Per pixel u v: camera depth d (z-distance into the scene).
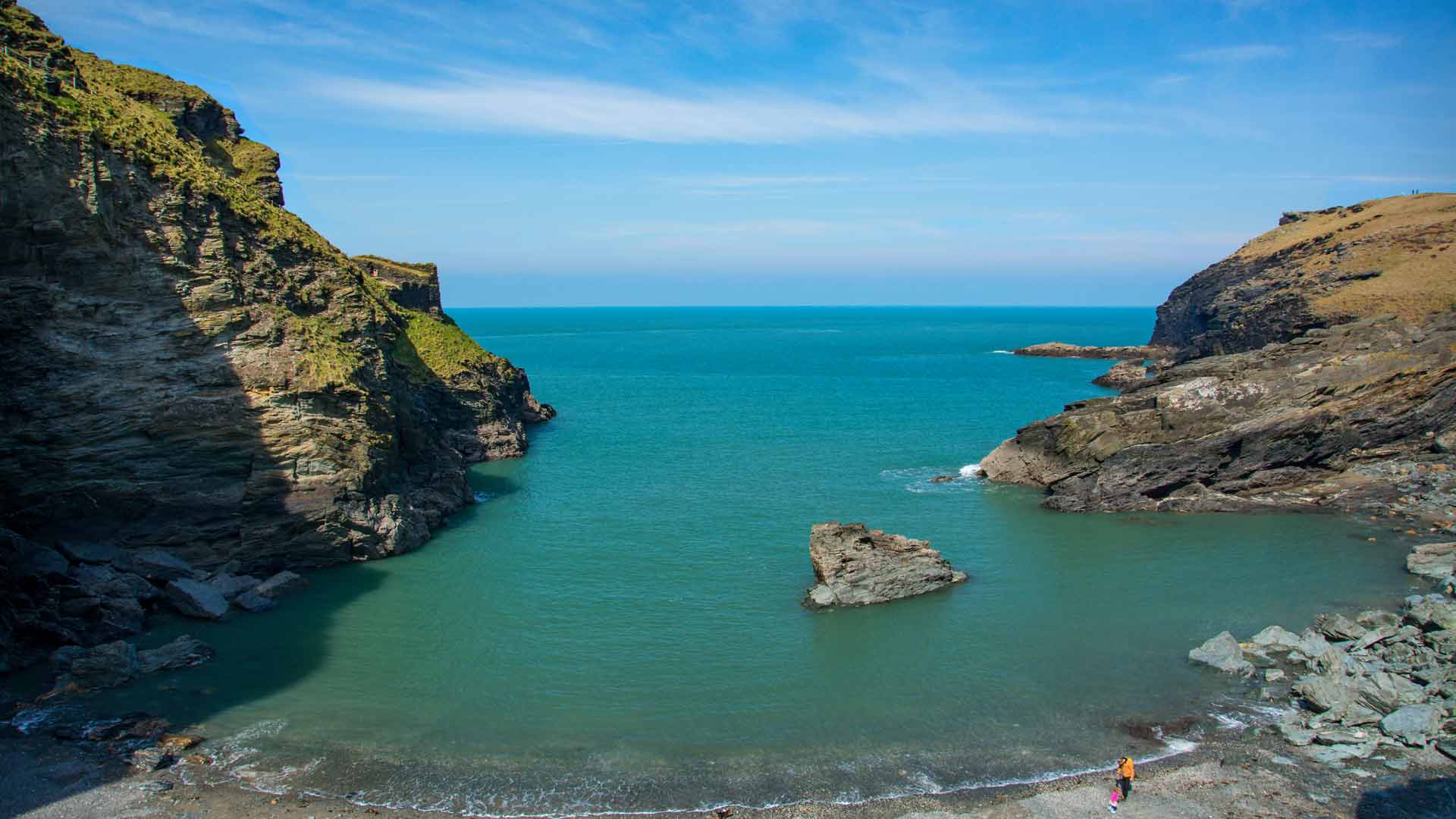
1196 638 47.44
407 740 37.41
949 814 32.25
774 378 191.50
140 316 55.56
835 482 84.25
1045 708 40.09
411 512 64.88
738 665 44.69
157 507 54.09
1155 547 62.88
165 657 43.47
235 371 57.31
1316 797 32.41
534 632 48.66
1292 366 78.94
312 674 43.28
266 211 69.69
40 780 32.94
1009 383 175.62
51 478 51.78
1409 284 126.69
